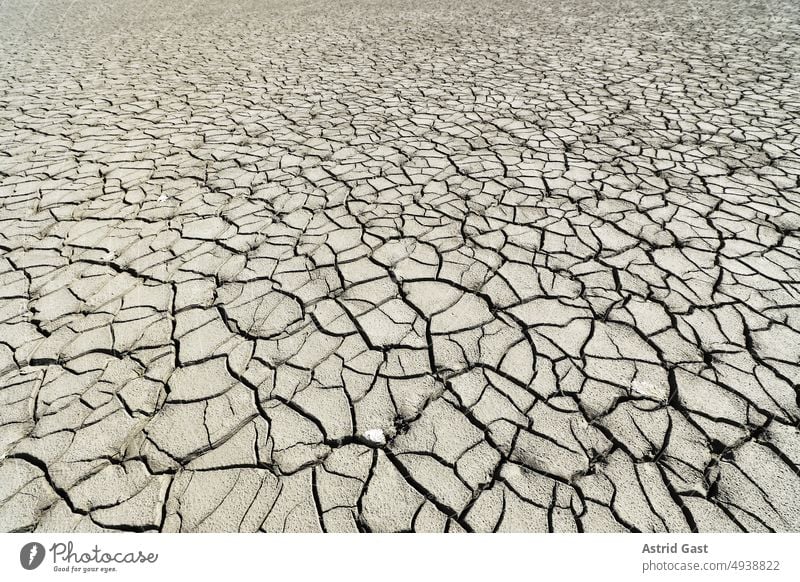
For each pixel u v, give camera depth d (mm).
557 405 1562
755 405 1530
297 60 6012
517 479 1369
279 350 1799
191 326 1913
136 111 4363
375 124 3902
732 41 5992
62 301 2061
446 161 3225
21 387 1670
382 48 6473
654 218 2506
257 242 2439
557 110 4047
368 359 1753
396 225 2537
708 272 2102
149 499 1349
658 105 4066
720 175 2918
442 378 1671
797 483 1328
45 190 2982
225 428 1525
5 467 1427
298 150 3473
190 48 6824
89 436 1506
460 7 9328
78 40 7457
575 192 2785
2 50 6812
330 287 2111
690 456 1399
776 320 1835
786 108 3871
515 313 1932
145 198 2881
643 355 1720
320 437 1496
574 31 6945
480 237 2416
